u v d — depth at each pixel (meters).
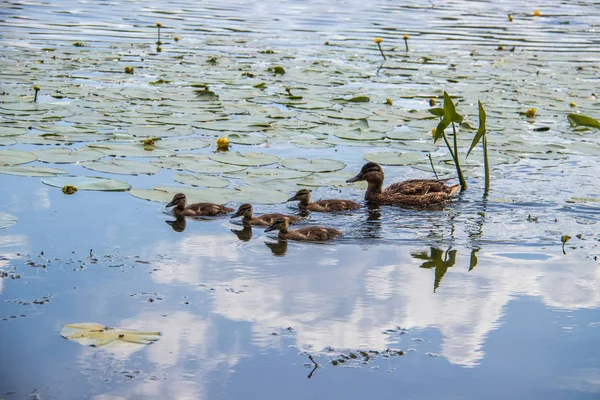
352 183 15.42
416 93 22.42
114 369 8.27
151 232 12.28
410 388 8.15
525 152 17.47
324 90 22.20
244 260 11.43
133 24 32.12
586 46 31.38
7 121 17.38
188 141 16.77
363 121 19.05
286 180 15.09
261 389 8.03
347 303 10.08
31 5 35.59
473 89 23.16
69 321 9.19
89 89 20.75
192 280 10.56
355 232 13.04
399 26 34.47
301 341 9.02
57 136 16.55
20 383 7.93
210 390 7.97
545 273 11.27
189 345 8.82
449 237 12.85
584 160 17.33
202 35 30.47
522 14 39.00
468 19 36.91
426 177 16.05
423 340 9.16
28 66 23.31
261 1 39.78
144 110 19.02
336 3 40.19
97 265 10.84
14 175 14.22
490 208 14.41
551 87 23.80
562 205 14.55
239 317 9.54
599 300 10.37
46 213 12.70
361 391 8.07
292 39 30.48
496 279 11.03
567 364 8.70
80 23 31.78
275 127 18.19
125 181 14.44
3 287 9.97
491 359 8.80
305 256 11.73
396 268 11.38
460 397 8.00
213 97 20.69
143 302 9.78
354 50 28.83
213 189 14.27
